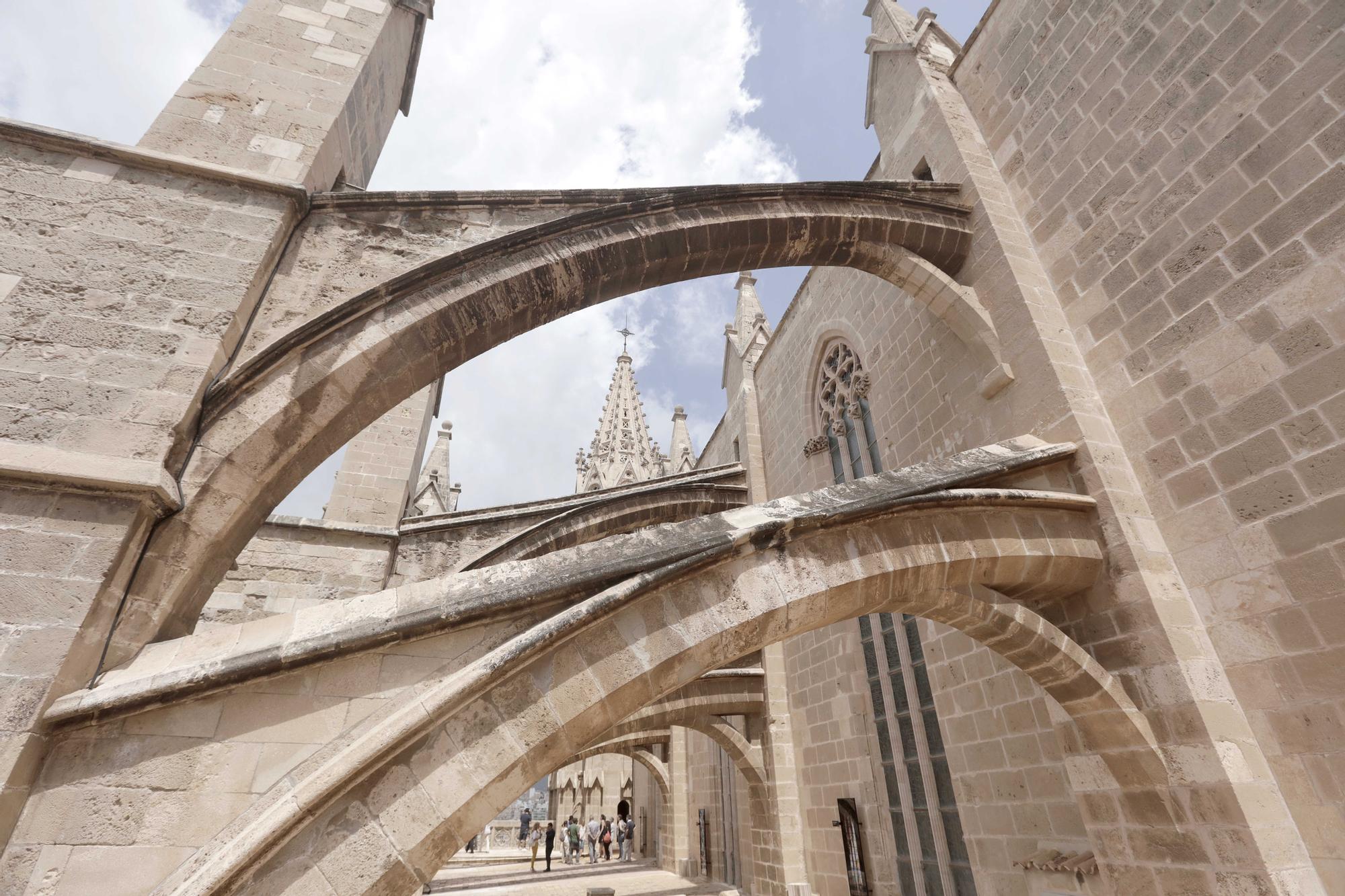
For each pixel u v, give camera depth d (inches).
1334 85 214.5
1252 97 238.5
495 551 494.3
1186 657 221.1
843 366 538.3
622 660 172.9
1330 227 210.1
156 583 171.5
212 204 221.3
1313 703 195.6
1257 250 230.2
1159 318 261.6
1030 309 302.5
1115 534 247.0
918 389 407.8
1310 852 191.9
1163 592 233.9
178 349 191.9
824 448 548.1
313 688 157.2
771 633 196.2
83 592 153.6
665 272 295.6
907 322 430.0
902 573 215.3
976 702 335.0
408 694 159.6
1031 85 343.3
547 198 275.0
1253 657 213.8
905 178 415.5
